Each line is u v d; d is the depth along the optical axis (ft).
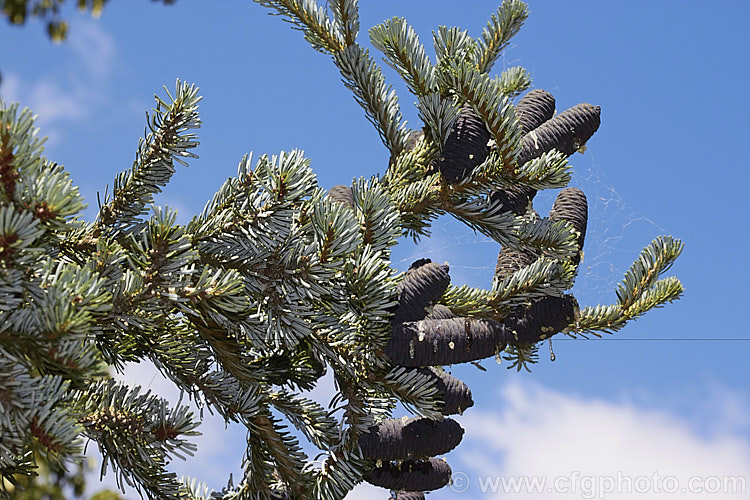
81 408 3.52
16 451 3.34
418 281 3.74
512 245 3.86
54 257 3.59
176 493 3.67
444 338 3.72
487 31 4.07
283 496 3.84
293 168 3.58
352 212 3.64
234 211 3.60
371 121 3.94
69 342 3.29
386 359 3.74
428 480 3.88
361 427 3.79
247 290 3.66
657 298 4.00
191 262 3.60
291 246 3.65
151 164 3.66
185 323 3.76
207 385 3.73
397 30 3.85
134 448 3.60
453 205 3.87
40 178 3.30
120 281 3.46
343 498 3.80
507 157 3.79
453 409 3.79
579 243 3.91
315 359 3.94
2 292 3.28
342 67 3.90
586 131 3.93
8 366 3.28
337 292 3.75
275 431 3.79
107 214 3.69
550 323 3.81
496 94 3.76
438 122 3.82
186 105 3.64
